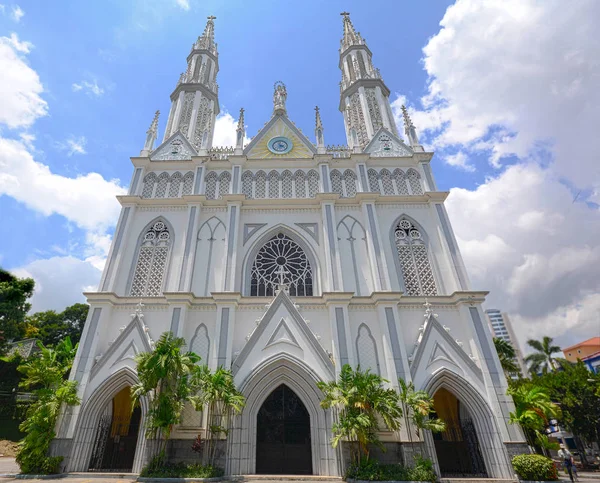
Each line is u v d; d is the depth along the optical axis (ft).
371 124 97.04
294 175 83.41
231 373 56.59
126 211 75.87
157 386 51.37
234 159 82.99
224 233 74.54
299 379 58.80
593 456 115.03
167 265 70.64
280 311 63.16
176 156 87.25
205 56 116.57
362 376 51.52
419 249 73.92
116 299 64.90
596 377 94.43
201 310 64.59
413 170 83.82
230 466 51.03
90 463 54.90
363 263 71.31
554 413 53.21
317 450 54.44
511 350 101.24
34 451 50.44
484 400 56.59
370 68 111.96
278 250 74.90
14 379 104.88
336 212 77.46
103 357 58.80
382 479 46.50
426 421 52.39
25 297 88.17
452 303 65.67
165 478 46.29
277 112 94.68
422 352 60.08
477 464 58.03
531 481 49.01
